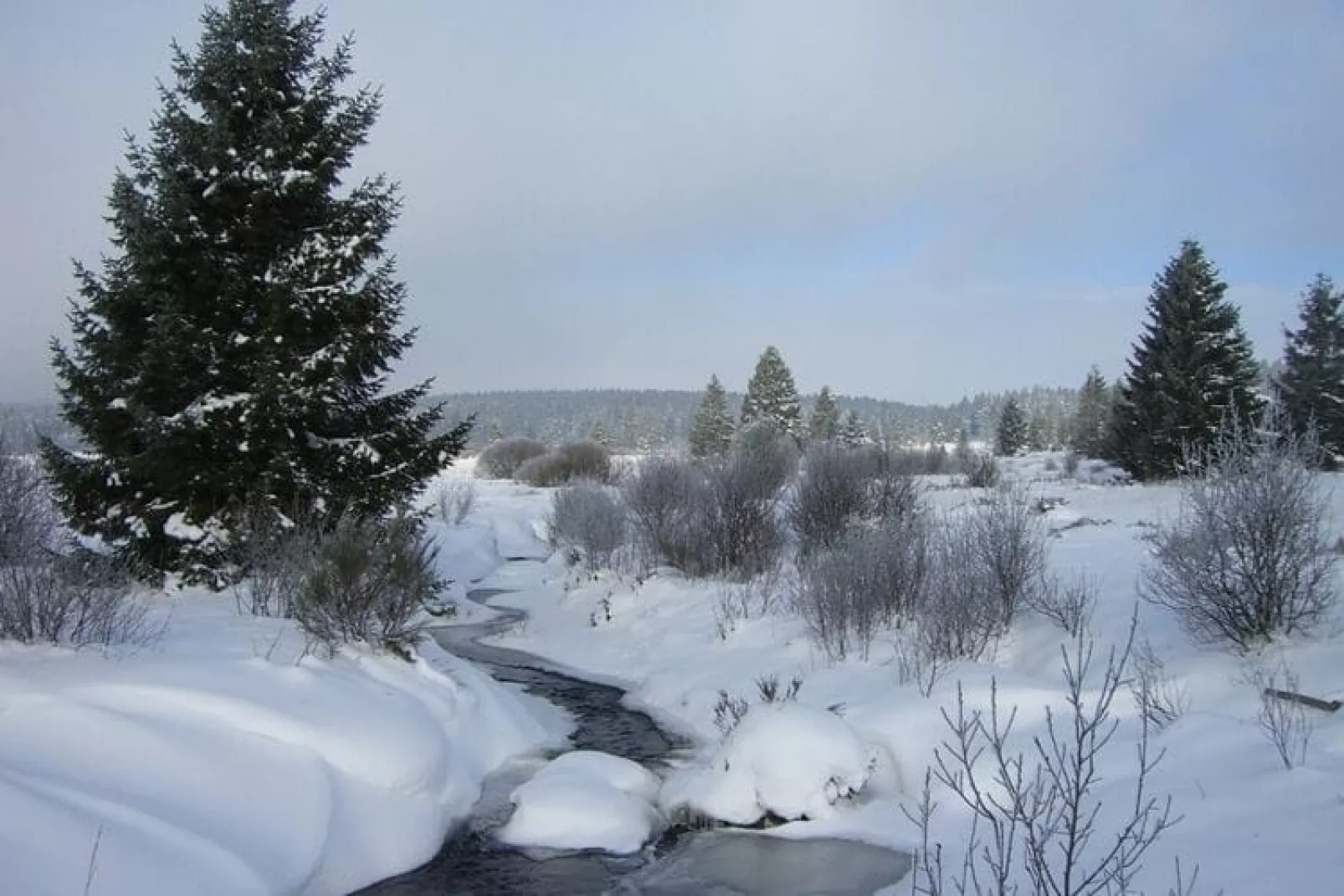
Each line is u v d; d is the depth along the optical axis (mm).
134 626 8188
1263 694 6785
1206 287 29094
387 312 13734
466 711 8812
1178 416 27984
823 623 11219
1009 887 5125
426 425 14414
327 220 13734
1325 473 22703
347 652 8570
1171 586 8797
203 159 12953
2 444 11500
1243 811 5270
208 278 12758
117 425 12125
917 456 32062
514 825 6996
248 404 12500
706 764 8211
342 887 5781
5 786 4801
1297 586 7805
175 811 5320
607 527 20047
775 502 17844
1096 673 8547
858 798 7168
